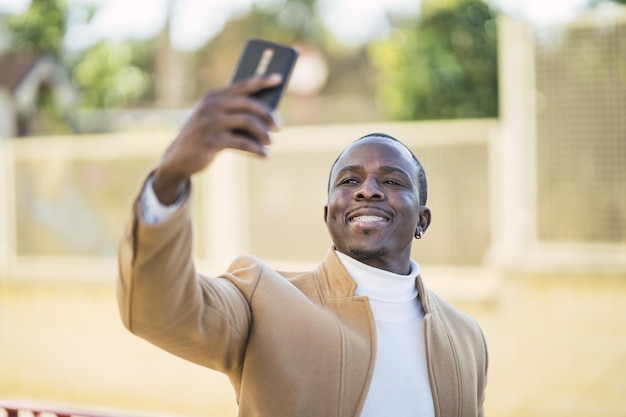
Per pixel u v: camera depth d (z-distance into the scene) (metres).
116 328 7.80
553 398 6.33
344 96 22.62
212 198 7.84
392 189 2.00
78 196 8.45
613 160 6.40
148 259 1.42
